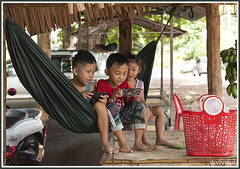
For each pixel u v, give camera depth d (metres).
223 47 15.13
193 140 3.10
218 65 4.46
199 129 3.07
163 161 2.97
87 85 3.41
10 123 3.72
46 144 4.12
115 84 3.41
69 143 4.17
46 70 2.95
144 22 9.80
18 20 3.98
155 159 2.99
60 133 4.57
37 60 2.92
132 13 4.24
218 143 3.06
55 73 2.94
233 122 3.10
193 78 19.20
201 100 3.18
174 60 27.34
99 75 7.29
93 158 3.55
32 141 3.88
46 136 4.42
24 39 2.85
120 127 3.23
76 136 4.48
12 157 3.60
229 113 3.05
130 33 6.17
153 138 4.06
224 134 3.06
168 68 28.42
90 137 4.47
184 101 10.48
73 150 3.88
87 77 3.23
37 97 3.06
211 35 4.46
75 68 3.23
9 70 6.46
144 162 2.96
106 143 3.19
